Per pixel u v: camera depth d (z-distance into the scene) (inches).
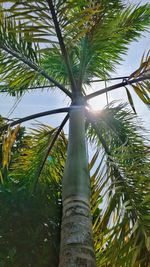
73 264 156.6
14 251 188.2
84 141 204.2
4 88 262.8
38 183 238.7
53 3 198.5
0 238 192.2
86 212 176.1
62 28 207.5
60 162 280.7
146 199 185.5
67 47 220.1
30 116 243.1
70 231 168.4
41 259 192.5
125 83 247.0
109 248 189.6
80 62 248.2
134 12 274.4
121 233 191.0
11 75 255.9
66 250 162.6
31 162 276.5
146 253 183.3
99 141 262.5
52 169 278.2
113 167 219.8
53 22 204.7
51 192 228.5
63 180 188.2
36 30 207.8
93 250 165.9
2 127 237.1
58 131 274.5
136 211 198.7
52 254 197.8
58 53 252.1
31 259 190.9
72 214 173.9
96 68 265.9
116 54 274.2
